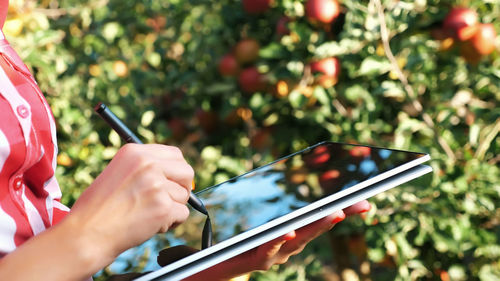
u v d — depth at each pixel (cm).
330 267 218
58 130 235
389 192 185
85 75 260
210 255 61
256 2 232
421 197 186
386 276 205
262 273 204
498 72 194
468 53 199
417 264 202
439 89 208
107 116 70
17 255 51
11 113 59
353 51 204
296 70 212
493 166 189
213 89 246
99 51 267
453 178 183
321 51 202
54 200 73
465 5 203
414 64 192
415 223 193
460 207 188
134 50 292
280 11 235
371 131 210
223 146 269
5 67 64
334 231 208
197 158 269
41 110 65
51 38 224
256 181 89
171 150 59
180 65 288
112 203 53
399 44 200
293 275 206
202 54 270
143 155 56
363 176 72
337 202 68
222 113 247
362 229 204
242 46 240
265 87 230
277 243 79
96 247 52
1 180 57
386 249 194
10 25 221
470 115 202
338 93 217
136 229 53
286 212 68
